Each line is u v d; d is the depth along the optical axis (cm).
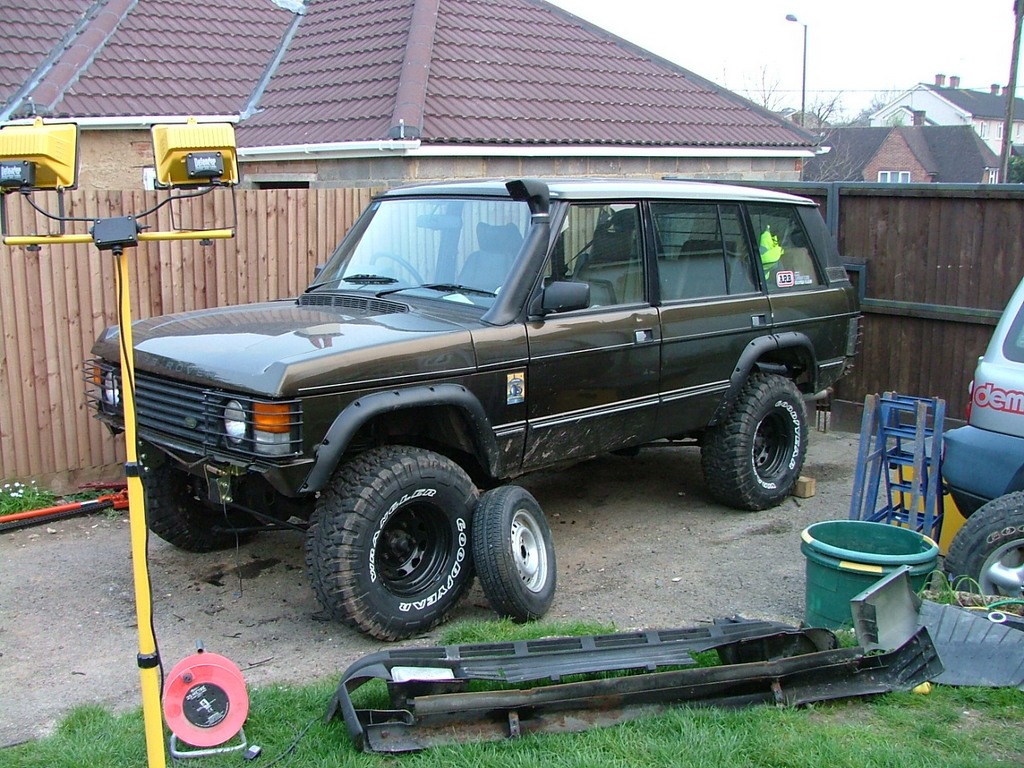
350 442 490
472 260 557
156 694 319
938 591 480
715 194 652
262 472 437
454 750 368
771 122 1402
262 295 802
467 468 557
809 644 434
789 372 739
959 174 4659
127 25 1265
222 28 1334
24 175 312
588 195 566
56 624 514
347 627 489
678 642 435
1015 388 502
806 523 677
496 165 1070
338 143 1009
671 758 364
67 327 718
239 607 536
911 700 412
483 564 489
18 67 1175
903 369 902
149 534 649
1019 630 434
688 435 699
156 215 747
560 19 1445
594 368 561
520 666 407
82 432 732
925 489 568
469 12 1323
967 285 855
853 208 918
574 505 716
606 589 562
